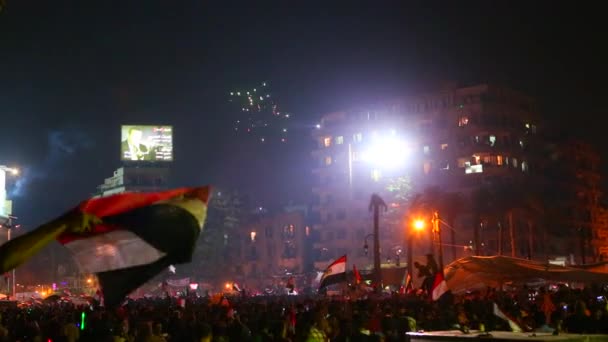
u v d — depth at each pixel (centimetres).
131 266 601
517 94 12238
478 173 11181
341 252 12269
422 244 10762
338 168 12656
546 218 10738
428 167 11744
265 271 12825
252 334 1938
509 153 11312
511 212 8862
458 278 3559
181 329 1836
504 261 3469
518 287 4931
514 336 1390
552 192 11806
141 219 587
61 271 10856
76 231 569
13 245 539
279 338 1769
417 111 12262
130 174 13050
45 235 551
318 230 12825
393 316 2062
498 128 11438
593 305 2639
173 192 608
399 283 6316
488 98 11681
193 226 586
